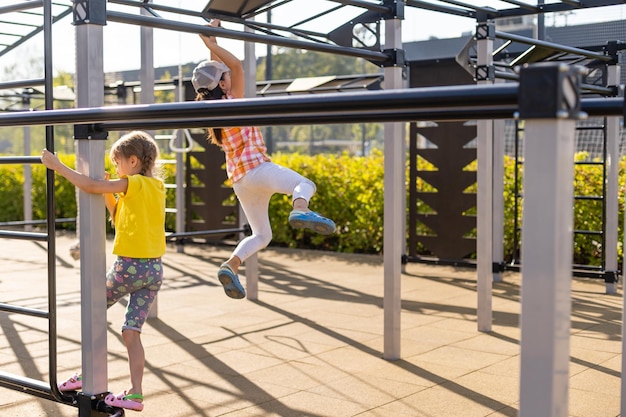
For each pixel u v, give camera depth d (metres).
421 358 5.06
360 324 6.11
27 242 11.80
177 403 4.12
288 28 5.30
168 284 8.05
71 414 3.90
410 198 8.97
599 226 8.82
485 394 4.25
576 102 1.86
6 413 3.92
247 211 4.07
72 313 6.55
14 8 3.71
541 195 1.82
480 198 5.82
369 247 10.60
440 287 7.86
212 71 4.19
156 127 2.82
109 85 10.67
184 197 10.96
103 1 3.23
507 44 6.90
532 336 1.85
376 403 4.10
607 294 7.52
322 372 4.73
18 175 13.96
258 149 3.99
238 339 5.62
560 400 1.85
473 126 8.52
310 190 3.68
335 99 2.16
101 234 3.19
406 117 2.21
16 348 5.36
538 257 1.83
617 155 7.52
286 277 8.48
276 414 3.93
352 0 4.71
